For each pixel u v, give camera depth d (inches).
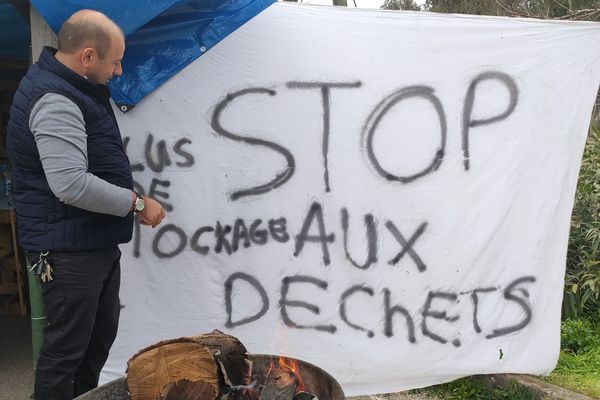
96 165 86.9
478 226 125.7
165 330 121.1
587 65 124.0
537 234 127.5
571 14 237.5
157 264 119.3
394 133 122.0
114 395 76.5
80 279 87.4
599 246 166.9
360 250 123.8
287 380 77.1
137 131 115.0
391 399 126.9
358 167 121.9
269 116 118.6
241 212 120.2
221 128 117.5
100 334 101.3
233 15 110.0
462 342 128.0
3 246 177.6
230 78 116.5
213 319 122.1
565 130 125.4
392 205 123.4
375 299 125.2
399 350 126.4
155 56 111.8
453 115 122.9
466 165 124.3
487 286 127.9
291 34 117.5
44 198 84.6
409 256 124.9
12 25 152.3
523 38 122.4
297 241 122.1
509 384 126.0
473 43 121.8
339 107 120.1
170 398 68.7
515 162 125.2
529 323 129.5
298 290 123.3
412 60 121.0
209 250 120.3
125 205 85.7
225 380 72.8
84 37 82.4
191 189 118.3
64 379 90.4
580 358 138.2
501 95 123.6
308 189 121.2
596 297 158.6
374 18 119.3
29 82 82.7
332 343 125.0
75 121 80.7
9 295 184.5
